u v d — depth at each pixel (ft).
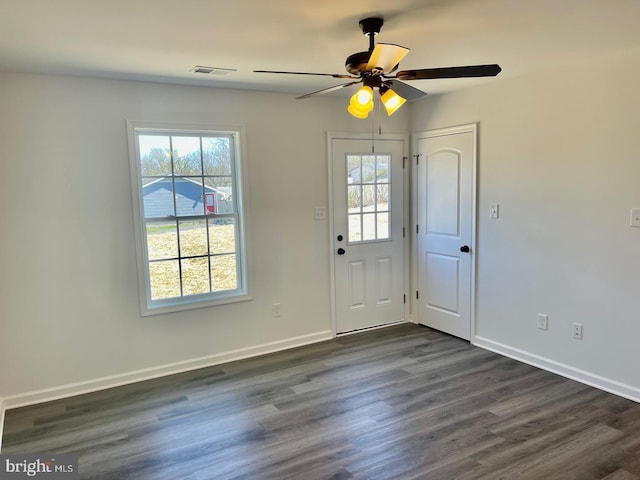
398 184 15.57
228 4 6.54
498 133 12.51
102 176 11.03
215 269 12.93
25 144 10.22
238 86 12.16
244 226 12.96
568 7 7.05
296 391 11.04
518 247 12.29
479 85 12.86
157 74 10.59
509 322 12.77
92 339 11.27
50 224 10.60
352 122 14.47
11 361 10.48
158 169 11.94
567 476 7.57
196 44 8.44
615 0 6.78
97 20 7.06
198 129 12.07
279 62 9.85
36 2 6.30
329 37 8.21
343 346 14.05
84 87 10.69
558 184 11.16
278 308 13.78
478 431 9.01
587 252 10.69
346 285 14.96
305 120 13.65
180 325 12.34
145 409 10.30
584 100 10.44
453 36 8.41
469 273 13.83
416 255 15.80
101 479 7.82
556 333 11.55
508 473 7.68
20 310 10.48
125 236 11.41
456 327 14.52
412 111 15.39
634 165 9.68
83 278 11.04
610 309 10.36
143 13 6.81
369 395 10.71
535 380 11.25
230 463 8.19
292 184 13.64
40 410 10.35
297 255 13.96
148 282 11.95
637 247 9.77
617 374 10.35
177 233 12.30
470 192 13.52
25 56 8.87
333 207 14.44
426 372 11.93
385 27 7.81
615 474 7.60
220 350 12.96
